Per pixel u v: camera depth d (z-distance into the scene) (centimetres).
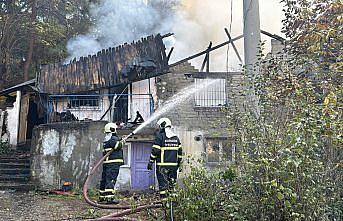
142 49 2400
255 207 733
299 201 672
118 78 2289
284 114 827
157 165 1198
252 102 925
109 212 1187
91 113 2275
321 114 724
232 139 873
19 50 3703
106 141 1368
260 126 769
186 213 830
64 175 1802
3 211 1226
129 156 2109
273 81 957
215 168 952
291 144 676
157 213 981
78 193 1669
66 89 2236
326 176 702
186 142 2222
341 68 893
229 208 782
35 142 1831
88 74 2308
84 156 1825
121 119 2288
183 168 1188
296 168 667
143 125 2122
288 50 1250
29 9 3634
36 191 1722
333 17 1109
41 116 2481
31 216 1152
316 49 1030
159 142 1203
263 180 712
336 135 672
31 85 2525
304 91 845
